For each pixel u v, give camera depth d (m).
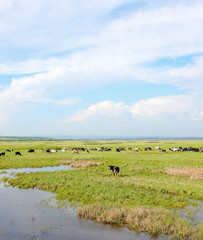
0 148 68.94
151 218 12.73
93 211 13.59
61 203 16.06
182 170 28.56
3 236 10.87
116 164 35.69
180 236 10.88
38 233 11.23
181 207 15.59
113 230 11.72
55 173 27.88
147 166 32.94
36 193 19.02
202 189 19.88
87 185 20.83
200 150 66.44
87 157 44.19
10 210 14.63
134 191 18.95
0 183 22.66
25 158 43.69
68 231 11.52
